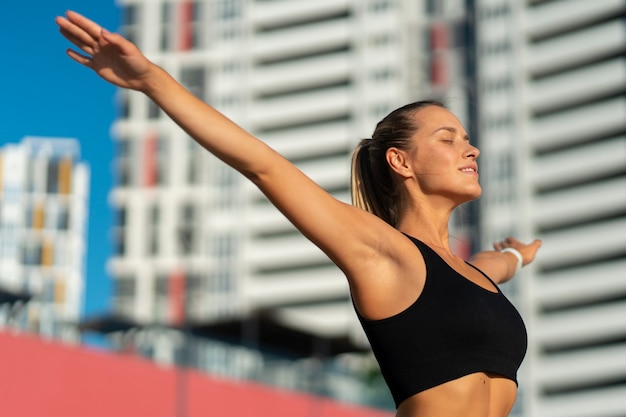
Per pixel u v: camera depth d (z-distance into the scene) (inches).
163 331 950.4
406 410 127.2
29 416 794.2
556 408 2883.9
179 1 3560.5
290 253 3324.3
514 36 3070.9
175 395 917.2
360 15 3321.9
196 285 3390.7
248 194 3420.3
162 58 3540.8
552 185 2957.7
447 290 126.6
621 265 2878.9
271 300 3312.0
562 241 2938.0
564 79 2984.7
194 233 3449.8
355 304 129.9
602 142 2930.6
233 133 120.4
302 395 1042.7
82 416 833.5
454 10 3181.6
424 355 125.0
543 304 2942.9
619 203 2878.9
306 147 3324.3
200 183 3489.2
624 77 2913.4
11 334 797.9
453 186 138.2
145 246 3474.4
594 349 2881.4
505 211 2977.4
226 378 976.9
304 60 3388.3
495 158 3024.1
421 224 139.7
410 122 142.5
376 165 145.2
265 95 3400.6
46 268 4345.5
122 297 3442.4
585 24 2977.4
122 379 874.1
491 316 127.3
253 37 3462.1
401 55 3235.7
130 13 3617.1
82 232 4453.7
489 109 3053.6
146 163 3540.8
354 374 1114.7
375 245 126.3
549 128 2984.7
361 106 3260.3
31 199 4421.8
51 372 819.4
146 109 3582.7
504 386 129.3
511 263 183.5
